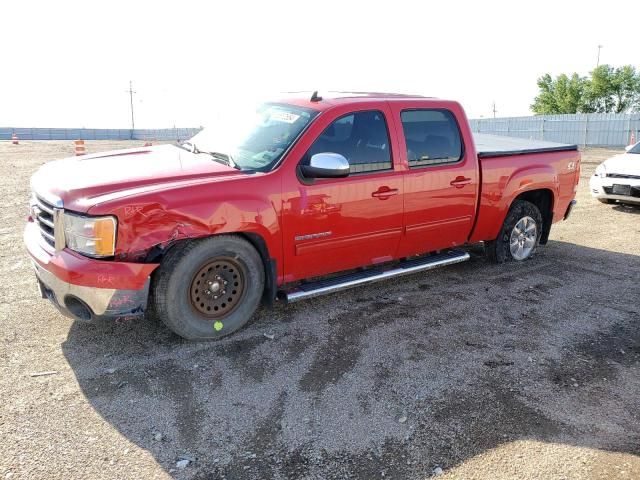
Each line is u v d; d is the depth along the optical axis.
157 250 3.78
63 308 3.83
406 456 2.97
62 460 2.86
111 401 3.40
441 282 5.70
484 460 2.95
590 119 34.09
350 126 4.62
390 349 4.18
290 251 4.36
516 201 6.18
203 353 4.02
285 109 4.81
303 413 3.33
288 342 4.23
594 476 2.85
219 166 4.30
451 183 5.26
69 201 3.73
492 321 4.75
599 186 10.05
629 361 4.09
